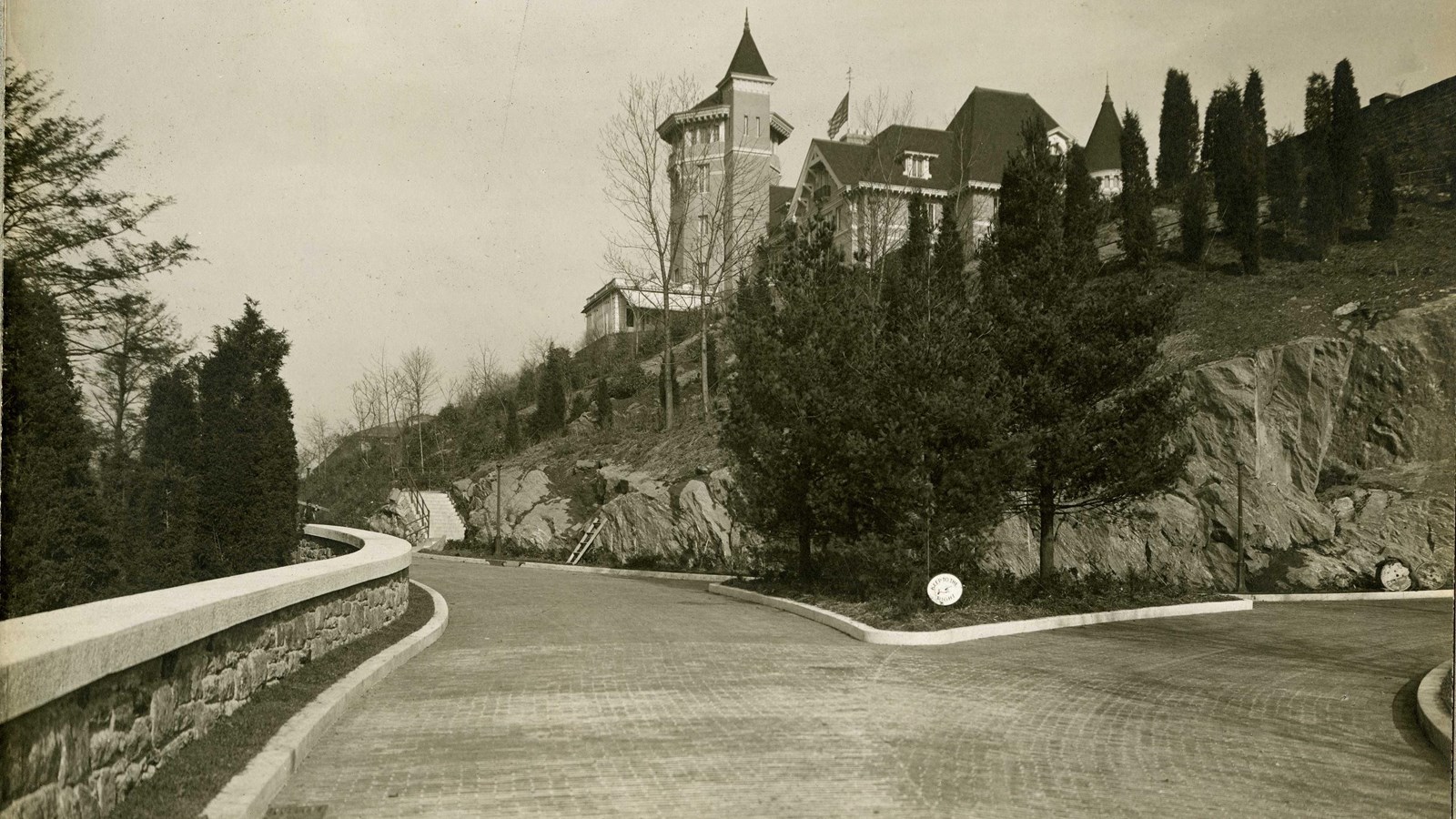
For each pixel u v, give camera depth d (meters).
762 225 65.81
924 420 16.23
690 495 32.03
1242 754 7.78
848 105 58.12
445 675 11.05
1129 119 40.25
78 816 4.95
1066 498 19.55
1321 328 27.91
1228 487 25.14
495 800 6.24
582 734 8.10
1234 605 19.14
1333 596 22.09
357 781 6.67
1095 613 16.69
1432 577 23.47
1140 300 19.67
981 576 18.06
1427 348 25.75
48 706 4.62
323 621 10.76
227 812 5.35
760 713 9.01
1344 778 7.13
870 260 33.66
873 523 17.98
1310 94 41.94
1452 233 32.09
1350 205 34.91
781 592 19.88
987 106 57.78
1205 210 35.47
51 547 13.96
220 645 7.46
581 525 39.47
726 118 69.94
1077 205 20.58
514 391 71.19
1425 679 10.37
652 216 44.12
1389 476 25.45
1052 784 6.77
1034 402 18.50
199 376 25.06
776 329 21.11
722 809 6.08
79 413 15.45
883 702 9.58
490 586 25.17
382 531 52.06
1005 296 19.03
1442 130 36.53
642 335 68.75
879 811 6.09
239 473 25.05
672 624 15.98
